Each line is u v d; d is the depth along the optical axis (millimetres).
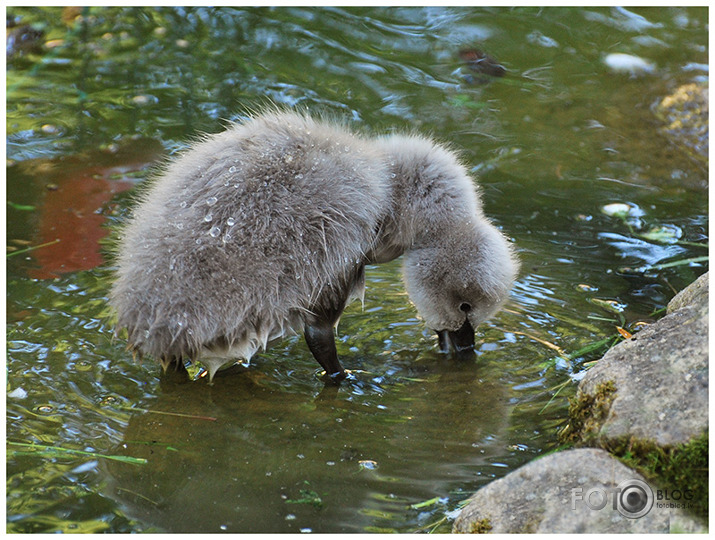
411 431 6133
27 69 11555
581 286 8000
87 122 10438
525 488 4883
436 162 7305
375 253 7312
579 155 10375
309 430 6125
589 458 4918
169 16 12977
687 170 10148
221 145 6742
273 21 13000
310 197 6566
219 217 6352
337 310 6879
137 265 6344
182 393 6523
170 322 6266
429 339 7480
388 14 13414
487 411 6387
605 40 12867
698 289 6672
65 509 5211
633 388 5316
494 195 9562
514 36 12938
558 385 6691
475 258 7207
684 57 12414
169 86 11273
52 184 9211
